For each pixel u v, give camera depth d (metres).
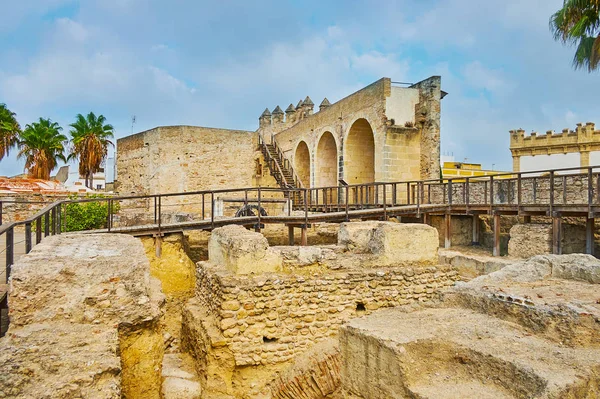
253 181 28.22
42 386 2.66
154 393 3.99
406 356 3.64
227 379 6.39
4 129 30.52
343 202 21.84
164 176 25.81
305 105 29.77
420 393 3.40
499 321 4.46
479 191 16.06
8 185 21.41
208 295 7.32
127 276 4.16
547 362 3.43
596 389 3.23
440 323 4.36
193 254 12.27
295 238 14.27
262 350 6.56
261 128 34.06
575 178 12.84
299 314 6.81
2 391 2.56
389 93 19.22
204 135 26.70
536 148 31.23
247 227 13.48
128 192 28.39
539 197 13.92
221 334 6.47
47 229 7.64
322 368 6.28
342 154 22.39
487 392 3.37
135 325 3.90
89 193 23.58
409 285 7.57
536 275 5.78
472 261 10.36
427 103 19.42
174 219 17.89
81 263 4.27
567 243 11.54
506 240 13.98
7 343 3.21
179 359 7.66
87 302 3.83
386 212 13.16
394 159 19.25
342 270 7.48
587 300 4.48
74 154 32.16
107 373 2.93
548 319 4.15
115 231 10.27
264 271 7.01
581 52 13.26
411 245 8.02
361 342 4.12
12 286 3.77
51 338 3.32
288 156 29.27
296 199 25.89
